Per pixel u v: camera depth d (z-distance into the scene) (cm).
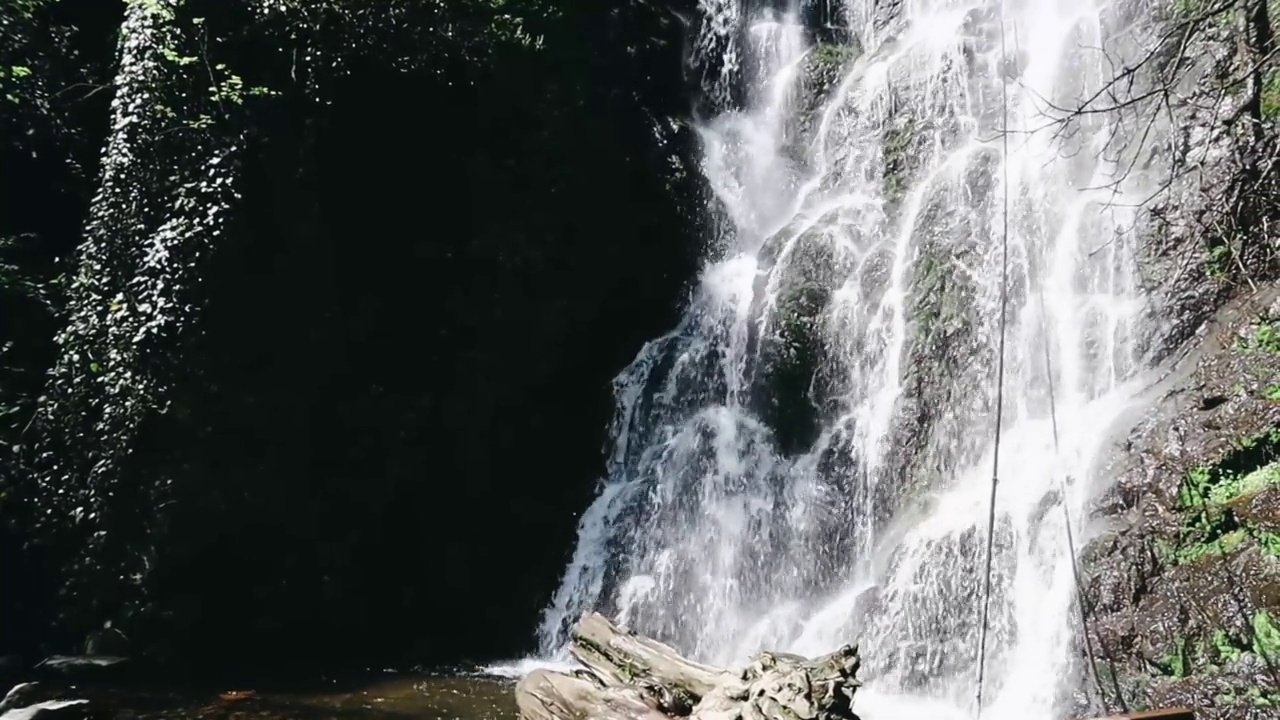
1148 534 724
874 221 1241
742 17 1576
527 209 1234
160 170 943
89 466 895
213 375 944
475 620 1149
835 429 1130
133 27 962
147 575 907
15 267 977
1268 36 855
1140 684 673
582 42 1362
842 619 965
